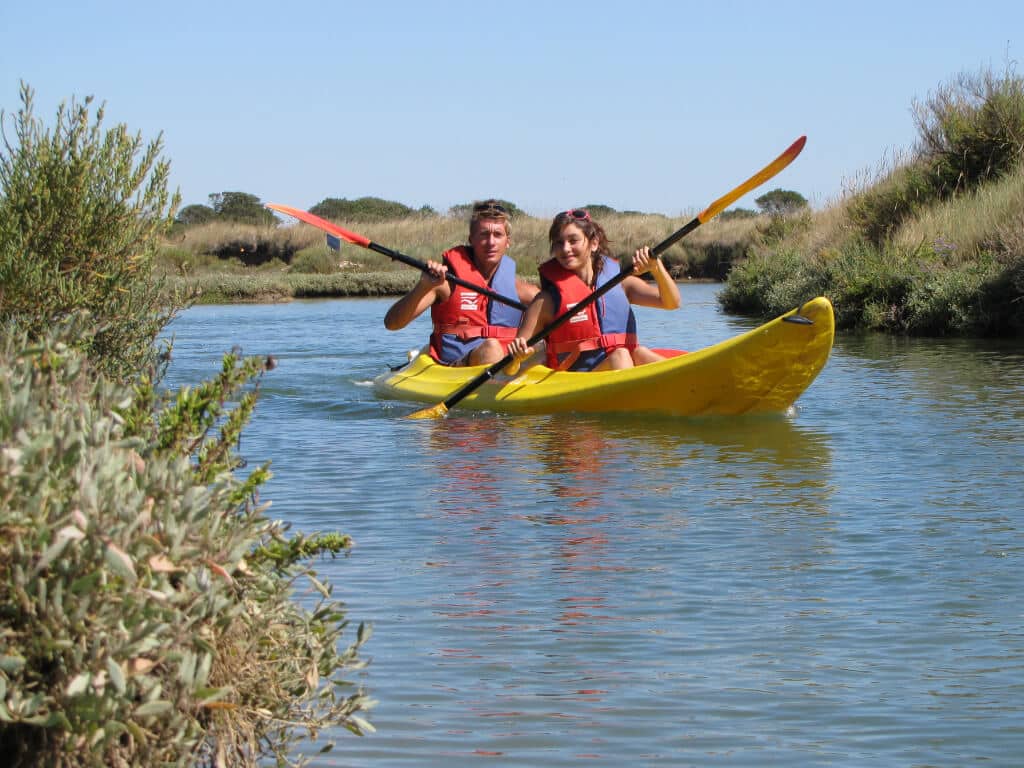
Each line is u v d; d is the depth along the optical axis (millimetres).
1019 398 8172
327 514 5031
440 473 5938
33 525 1901
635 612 3674
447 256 9312
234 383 2570
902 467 5867
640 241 37281
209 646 2021
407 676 3150
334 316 21422
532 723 2848
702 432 7168
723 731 2799
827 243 20203
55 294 5211
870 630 3477
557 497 5336
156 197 5801
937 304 14180
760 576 4039
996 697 2973
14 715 1831
